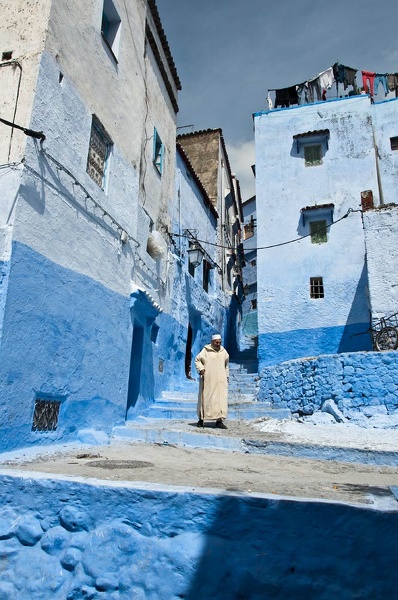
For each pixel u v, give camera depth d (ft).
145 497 9.54
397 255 37.52
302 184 53.11
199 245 47.98
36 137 17.99
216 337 26.84
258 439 21.18
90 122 23.86
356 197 50.78
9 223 16.79
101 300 23.85
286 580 8.23
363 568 8.06
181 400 35.12
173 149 43.32
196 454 19.21
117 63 28.30
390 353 28.25
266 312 49.65
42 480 10.36
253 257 105.60
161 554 9.01
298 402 31.30
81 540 9.62
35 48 19.45
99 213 24.14
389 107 54.95
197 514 9.18
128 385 29.73
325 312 47.83
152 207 35.88
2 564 9.85
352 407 28.02
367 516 8.34
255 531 8.77
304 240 50.93
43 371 18.07
